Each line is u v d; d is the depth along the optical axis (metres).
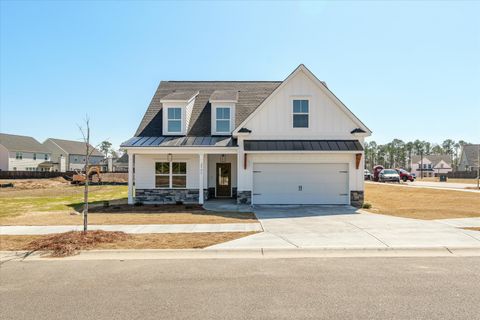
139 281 6.08
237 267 6.91
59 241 8.54
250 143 17.02
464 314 4.64
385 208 16.17
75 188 34.75
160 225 11.35
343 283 5.89
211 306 4.96
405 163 108.69
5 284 5.98
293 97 17.33
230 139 18.39
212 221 12.22
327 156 17.11
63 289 5.71
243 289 5.64
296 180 17.20
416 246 8.30
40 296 5.41
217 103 19.22
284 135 17.28
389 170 43.88
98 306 5.00
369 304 4.98
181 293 5.48
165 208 16.19
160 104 20.97
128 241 8.97
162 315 4.68
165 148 17.11
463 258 7.54
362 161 16.83
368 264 7.07
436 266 6.91
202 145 17.27
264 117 17.33
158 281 6.08
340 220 12.37
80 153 81.19
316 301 5.10
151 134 19.20
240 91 22.41
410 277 6.20
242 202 17.19
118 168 72.75
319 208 16.02
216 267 6.93
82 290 5.66
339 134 17.30
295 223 11.76
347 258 7.58
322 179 17.19
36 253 8.02
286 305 4.96
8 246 8.58
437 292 5.44
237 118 19.67
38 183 39.19
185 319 4.55
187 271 6.66
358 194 16.92
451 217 12.88
